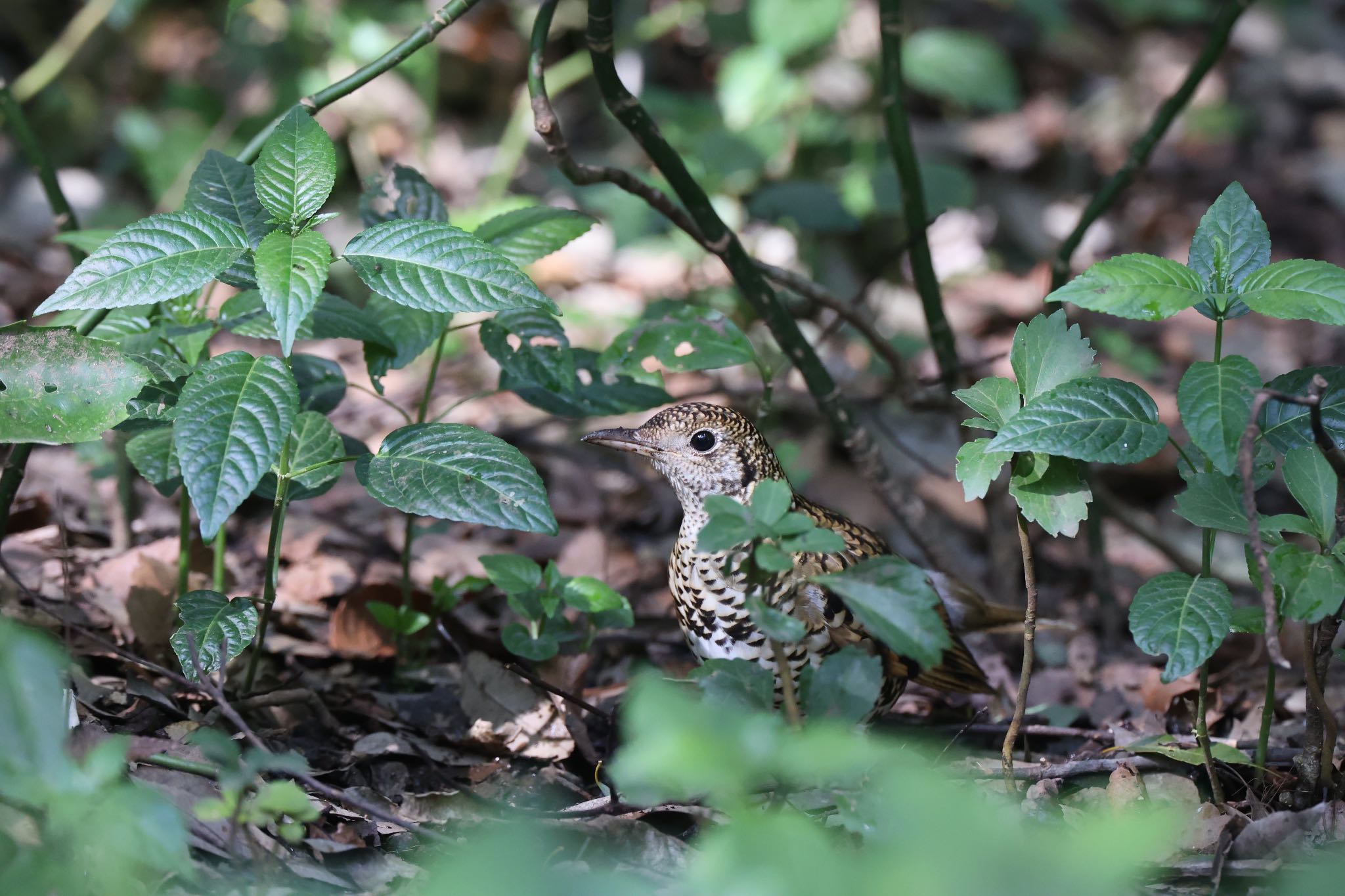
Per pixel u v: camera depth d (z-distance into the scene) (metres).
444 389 14.82
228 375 6.62
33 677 5.04
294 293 6.41
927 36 17.28
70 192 17.69
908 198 10.86
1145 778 8.19
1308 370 6.96
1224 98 23.56
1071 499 7.02
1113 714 10.37
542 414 14.33
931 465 13.19
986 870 4.24
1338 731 8.63
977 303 17.34
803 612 8.12
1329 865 4.94
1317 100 23.92
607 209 15.77
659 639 10.81
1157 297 6.53
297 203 7.03
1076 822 7.62
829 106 18.03
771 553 5.77
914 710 10.32
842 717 6.07
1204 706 7.57
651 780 5.00
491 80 19.86
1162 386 16.02
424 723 9.20
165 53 19.95
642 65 20.12
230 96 18.78
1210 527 6.68
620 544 12.20
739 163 15.48
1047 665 11.20
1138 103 22.83
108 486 11.73
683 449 8.54
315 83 17.47
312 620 10.34
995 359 11.29
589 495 13.11
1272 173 22.00
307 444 7.96
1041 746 9.76
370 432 13.70
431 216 8.79
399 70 17.55
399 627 9.65
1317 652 7.30
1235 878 7.01
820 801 6.15
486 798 8.27
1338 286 6.42
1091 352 7.01
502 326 8.70
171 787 6.91
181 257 6.72
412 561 11.32
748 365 15.12
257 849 5.81
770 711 6.19
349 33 17.67
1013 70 21.91
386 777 8.44
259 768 5.79
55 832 5.30
